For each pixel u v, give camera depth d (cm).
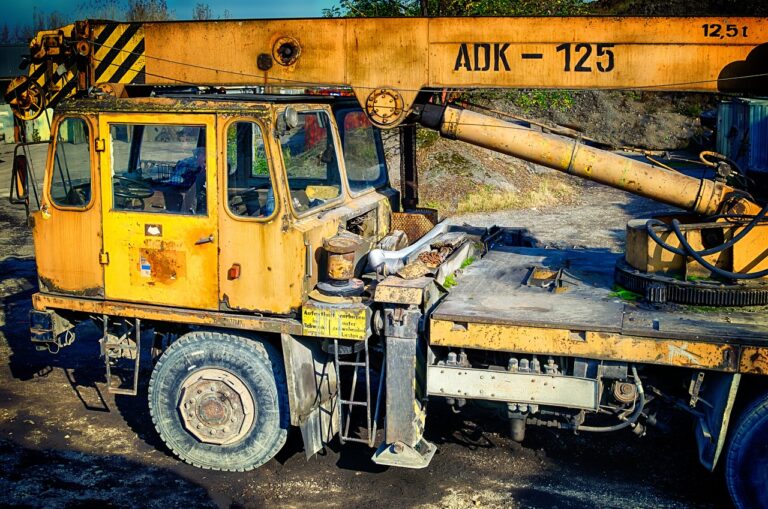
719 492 521
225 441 551
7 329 888
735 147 1670
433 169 1667
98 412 666
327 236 553
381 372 546
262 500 520
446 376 508
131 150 545
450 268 584
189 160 531
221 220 525
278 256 517
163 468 567
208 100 553
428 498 517
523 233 734
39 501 517
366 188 657
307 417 544
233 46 598
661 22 539
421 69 576
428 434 608
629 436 603
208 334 551
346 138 625
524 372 493
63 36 607
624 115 2461
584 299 529
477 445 592
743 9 2522
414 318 499
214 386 548
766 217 501
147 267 548
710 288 498
